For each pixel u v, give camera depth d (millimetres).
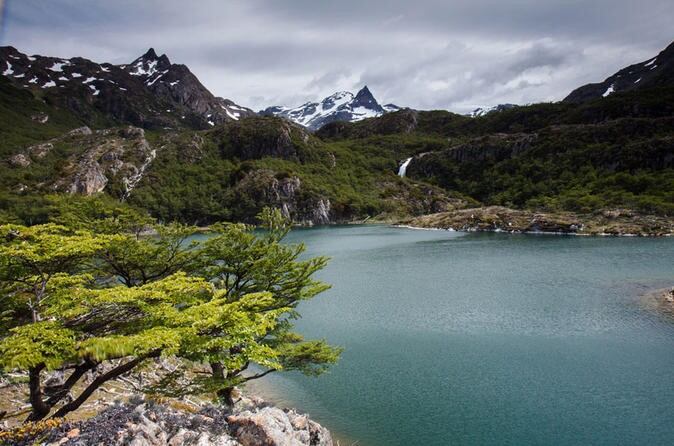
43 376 20672
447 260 79500
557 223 121125
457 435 22547
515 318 42219
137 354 10844
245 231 24047
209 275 22281
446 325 40875
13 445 9352
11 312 14656
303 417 17672
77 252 12875
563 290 52656
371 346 36000
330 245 110250
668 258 72188
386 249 98188
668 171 161625
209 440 10617
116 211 26938
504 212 145625
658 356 31953
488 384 28328
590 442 21531
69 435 9664
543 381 28469
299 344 22859
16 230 12477
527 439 21953
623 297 48344
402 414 24891
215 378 18547
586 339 35906
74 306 11906
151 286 13016
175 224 23438
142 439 9852
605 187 161500
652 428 22578
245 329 12070
